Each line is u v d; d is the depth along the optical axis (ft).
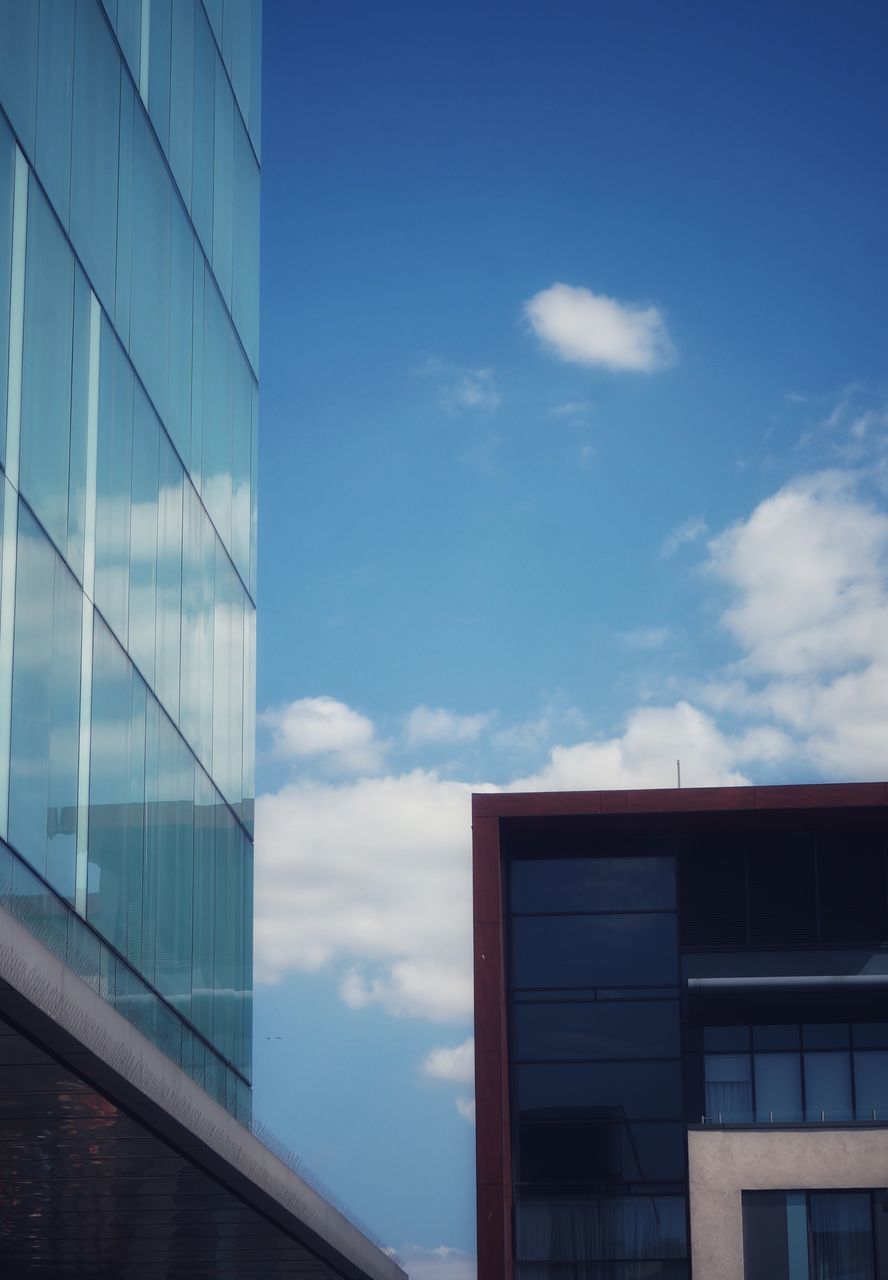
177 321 93.35
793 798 139.54
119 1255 103.45
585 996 141.38
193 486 95.86
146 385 85.71
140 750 81.82
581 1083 139.33
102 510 76.59
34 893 64.49
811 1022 139.95
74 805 70.38
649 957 142.10
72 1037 55.67
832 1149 134.51
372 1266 114.73
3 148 64.34
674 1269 134.72
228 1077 98.22
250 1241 98.78
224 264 106.52
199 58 101.55
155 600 86.02
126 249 82.84
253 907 108.06
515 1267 135.44
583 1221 136.15
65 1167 77.20
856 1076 138.31
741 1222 133.39
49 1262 105.81
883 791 139.33
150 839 82.99
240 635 107.45
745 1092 138.51
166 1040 84.28
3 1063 58.70
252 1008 106.22
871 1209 133.69
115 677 77.66
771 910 142.61
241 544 109.09
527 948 142.72
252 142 117.39
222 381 104.73
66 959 64.54
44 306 68.90
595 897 143.64
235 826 103.91
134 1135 70.54
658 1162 137.18
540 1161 137.69
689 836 144.56
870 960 141.18
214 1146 74.13
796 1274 132.57
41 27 69.97
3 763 61.36
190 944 90.68
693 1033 140.26
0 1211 88.28
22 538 64.59
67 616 70.44
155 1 90.94
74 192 74.18
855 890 142.72
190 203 97.71
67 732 69.72
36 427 67.10
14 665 63.05
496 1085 135.54
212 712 98.58
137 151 85.87
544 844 144.97
